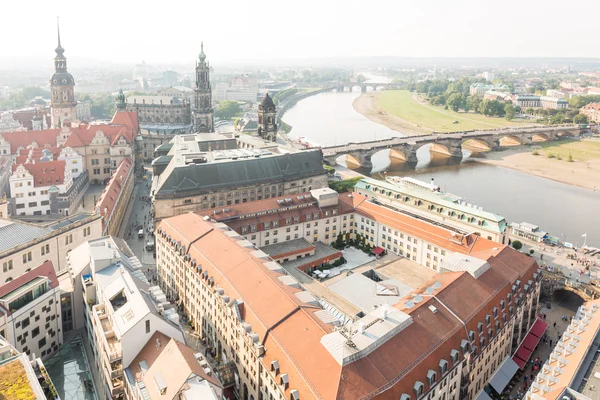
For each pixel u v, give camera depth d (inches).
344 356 3698.3
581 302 6776.6
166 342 4160.9
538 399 3383.4
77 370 4845.0
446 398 4291.3
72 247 6599.4
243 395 4645.7
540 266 7342.5
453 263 5511.8
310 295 4837.6
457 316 4653.1
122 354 4060.0
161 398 3560.5
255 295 4753.9
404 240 7480.3
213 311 5231.3
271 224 7406.5
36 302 4751.5
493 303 5049.2
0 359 3575.3
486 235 7190.0
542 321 6131.9
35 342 4788.4
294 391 3708.2
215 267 5398.6
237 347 4685.0
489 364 4987.7
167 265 6683.1
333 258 7396.7
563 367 3853.3
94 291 5098.4
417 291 5108.3
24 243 5866.1
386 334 4045.3
